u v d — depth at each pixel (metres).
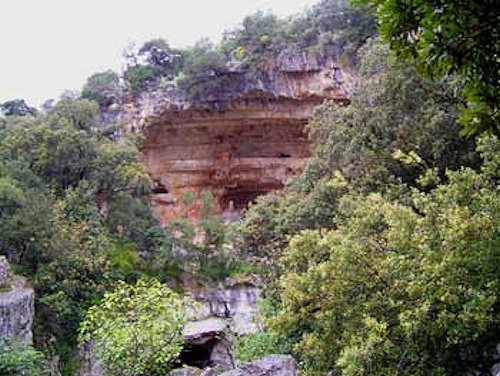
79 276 25.23
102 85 42.72
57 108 36.16
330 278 11.37
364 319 10.03
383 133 17.48
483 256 9.41
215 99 40.06
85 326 15.08
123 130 40.28
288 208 20.09
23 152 31.25
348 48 37.06
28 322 20.58
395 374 9.82
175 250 30.72
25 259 25.08
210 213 34.62
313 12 39.53
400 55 3.12
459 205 10.55
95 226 28.64
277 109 40.31
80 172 31.84
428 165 16.64
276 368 12.61
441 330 9.64
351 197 15.57
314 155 23.20
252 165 43.47
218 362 26.03
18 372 16.31
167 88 40.72
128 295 15.38
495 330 10.12
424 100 16.95
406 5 3.00
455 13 2.83
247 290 28.47
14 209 25.50
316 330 12.37
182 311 14.95
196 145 43.53
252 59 39.44
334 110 21.89
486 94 3.12
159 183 43.06
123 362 14.08
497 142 11.00
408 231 10.70
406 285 10.41
